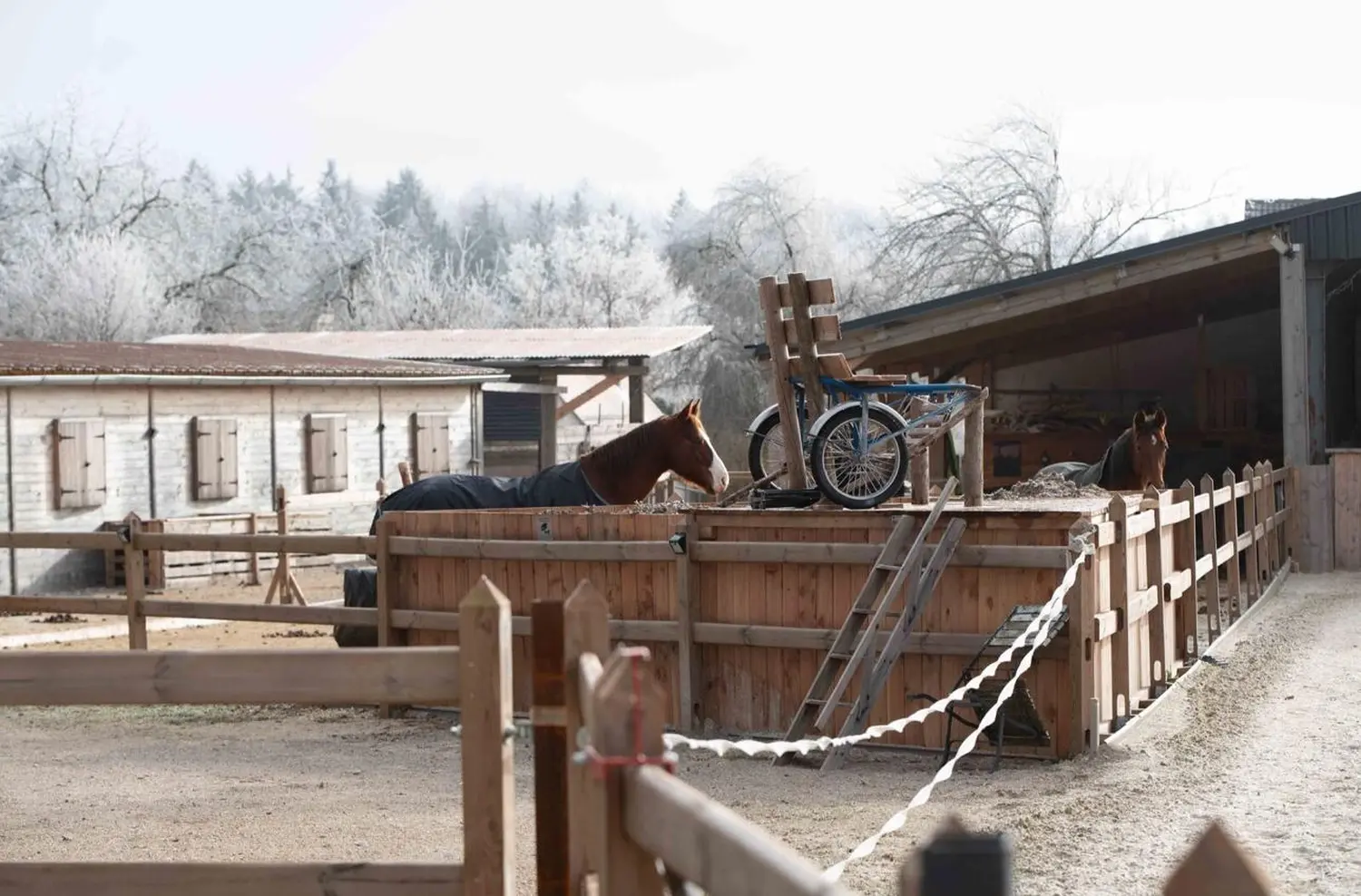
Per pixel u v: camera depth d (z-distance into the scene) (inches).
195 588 841.5
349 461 1037.8
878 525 365.4
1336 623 551.2
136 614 466.3
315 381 999.0
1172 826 264.7
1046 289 760.3
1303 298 746.8
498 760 143.9
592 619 142.3
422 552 426.9
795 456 389.1
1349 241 741.3
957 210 1798.7
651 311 2362.2
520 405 1828.2
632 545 394.3
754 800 302.8
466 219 5531.5
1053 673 344.8
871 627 346.6
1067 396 1108.5
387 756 361.4
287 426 991.6
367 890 146.7
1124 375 1115.9
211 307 2361.0
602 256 2434.8
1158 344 1111.6
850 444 369.4
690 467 478.6
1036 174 1811.0
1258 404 1096.8
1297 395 756.6
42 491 828.6
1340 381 1106.1
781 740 370.9
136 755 367.9
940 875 69.6
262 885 147.6
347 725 411.5
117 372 860.6
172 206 2395.4
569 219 5162.4
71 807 308.0
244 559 874.8
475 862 143.6
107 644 594.2
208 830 283.7
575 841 134.5
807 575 374.6
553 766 147.1
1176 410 1110.4
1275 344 1103.0
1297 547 759.7
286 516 800.3
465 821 144.2
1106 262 746.2
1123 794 293.0
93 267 2116.1
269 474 976.9
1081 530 344.2
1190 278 859.4
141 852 267.6
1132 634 391.5
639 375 1254.9
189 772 345.1
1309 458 761.0
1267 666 456.4
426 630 431.5
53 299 2090.3
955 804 292.0
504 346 1285.7
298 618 443.5
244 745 380.5
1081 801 288.4
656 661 396.5
